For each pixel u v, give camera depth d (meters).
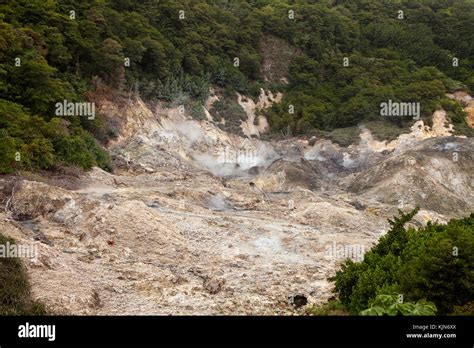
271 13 56.91
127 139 36.28
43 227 19.02
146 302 14.27
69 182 25.08
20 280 13.05
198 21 50.81
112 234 18.66
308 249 20.36
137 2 47.25
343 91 52.00
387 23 61.62
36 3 34.47
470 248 11.12
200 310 13.77
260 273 17.02
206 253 18.70
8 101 27.53
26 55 30.39
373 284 11.87
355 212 26.19
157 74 43.16
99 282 15.08
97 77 37.19
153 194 25.02
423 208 30.39
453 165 35.03
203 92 45.75
